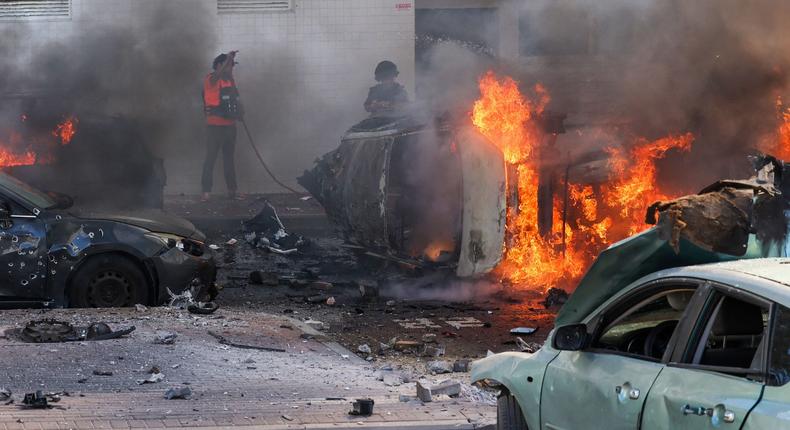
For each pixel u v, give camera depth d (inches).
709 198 279.0
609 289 296.0
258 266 888.3
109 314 610.5
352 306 736.3
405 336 629.3
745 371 234.8
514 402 327.0
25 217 631.2
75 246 633.0
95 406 412.5
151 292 650.8
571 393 289.6
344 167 855.1
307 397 446.3
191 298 656.4
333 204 866.1
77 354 505.7
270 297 764.6
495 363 332.5
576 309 304.3
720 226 274.7
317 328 644.1
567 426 291.1
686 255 281.6
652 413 253.9
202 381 471.5
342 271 871.1
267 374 491.8
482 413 414.3
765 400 224.1
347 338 624.4
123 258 642.2
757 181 291.6
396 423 392.2
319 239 1002.1
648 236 278.5
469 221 725.3
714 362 255.0
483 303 747.4
